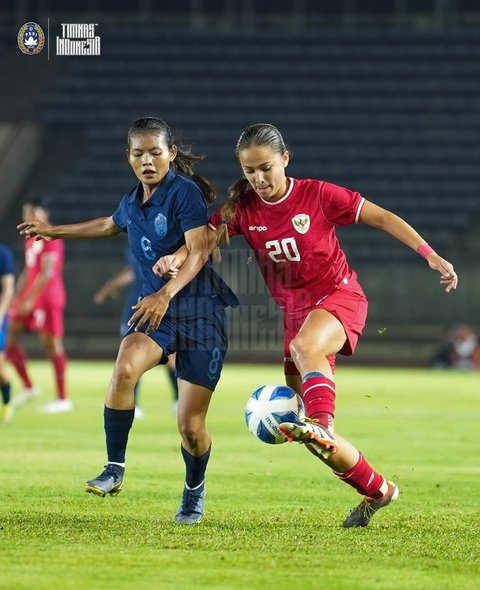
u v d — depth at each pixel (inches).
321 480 1145.4
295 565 687.1
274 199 845.2
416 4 5295.3
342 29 5319.9
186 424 848.3
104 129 4975.4
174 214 844.0
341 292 862.5
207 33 5290.4
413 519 890.1
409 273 4062.5
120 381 820.6
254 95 5132.9
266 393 837.8
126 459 1300.4
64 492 1012.5
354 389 2714.1
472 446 1519.4
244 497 1009.5
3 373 1772.9
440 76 5152.6
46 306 1990.7
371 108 5049.2
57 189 4773.6
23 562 680.4
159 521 854.5
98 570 660.7
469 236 4544.8
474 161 4845.0
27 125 4938.5
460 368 3782.0
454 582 647.1
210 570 667.4
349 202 848.9
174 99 5083.7
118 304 4097.0
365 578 653.3
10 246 4426.7
